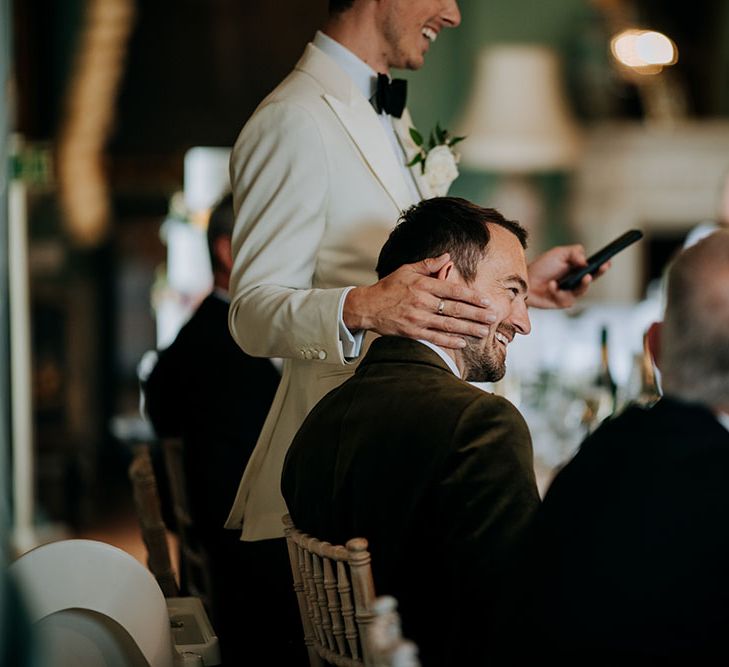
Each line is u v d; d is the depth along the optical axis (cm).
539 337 758
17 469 782
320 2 1487
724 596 182
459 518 213
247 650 326
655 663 183
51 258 1464
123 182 1488
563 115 1545
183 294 1420
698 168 1584
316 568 230
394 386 234
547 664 186
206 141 1498
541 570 190
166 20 1478
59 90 1465
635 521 184
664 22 1591
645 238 1598
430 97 1516
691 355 192
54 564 217
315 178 280
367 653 215
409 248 251
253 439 379
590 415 416
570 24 1527
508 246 249
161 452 409
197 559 367
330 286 287
